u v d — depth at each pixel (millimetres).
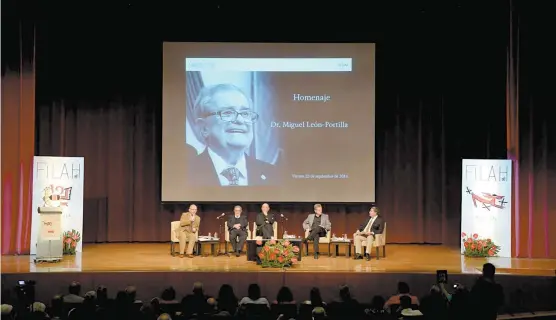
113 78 13633
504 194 11984
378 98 13656
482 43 13266
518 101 12250
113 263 11047
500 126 13258
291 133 13297
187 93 13320
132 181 13695
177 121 13320
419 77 13617
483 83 13359
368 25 13492
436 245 13578
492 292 8570
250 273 10289
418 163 13633
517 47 12273
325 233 11930
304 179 13297
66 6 13125
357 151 13242
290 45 13289
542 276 10133
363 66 13234
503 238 12000
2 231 12148
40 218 11117
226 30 13531
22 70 12258
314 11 13430
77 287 8828
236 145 13328
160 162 13703
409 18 13469
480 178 12062
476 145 13492
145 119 13695
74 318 7445
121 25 13539
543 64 12203
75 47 13453
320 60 13273
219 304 8375
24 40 12242
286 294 9023
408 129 13648
